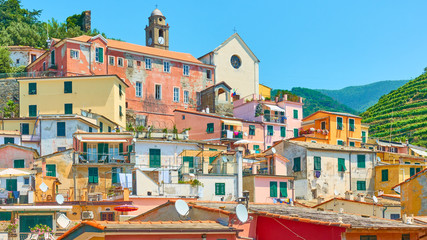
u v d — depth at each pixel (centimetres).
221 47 10700
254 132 8962
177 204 3011
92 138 6378
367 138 10006
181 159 6544
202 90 10212
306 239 3094
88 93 8275
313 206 5816
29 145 6962
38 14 14275
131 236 2478
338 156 7175
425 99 17600
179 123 8906
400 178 7069
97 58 9144
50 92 8269
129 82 9394
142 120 9338
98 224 2462
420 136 14138
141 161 6338
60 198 4656
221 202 3662
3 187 5403
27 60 10969
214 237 2659
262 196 6200
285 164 6750
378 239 3081
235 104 9825
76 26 13212
